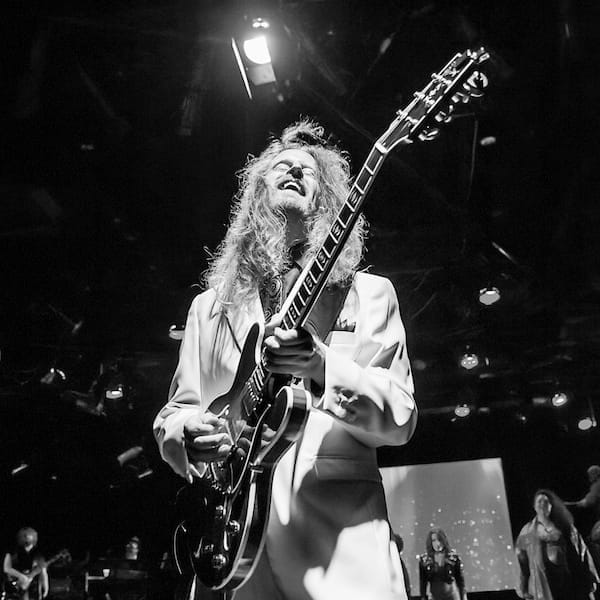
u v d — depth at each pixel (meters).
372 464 2.14
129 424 13.12
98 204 9.98
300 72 8.49
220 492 2.18
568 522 10.90
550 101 8.73
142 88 8.74
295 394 1.99
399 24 8.16
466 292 10.95
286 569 2.03
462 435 14.44
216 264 2.72
